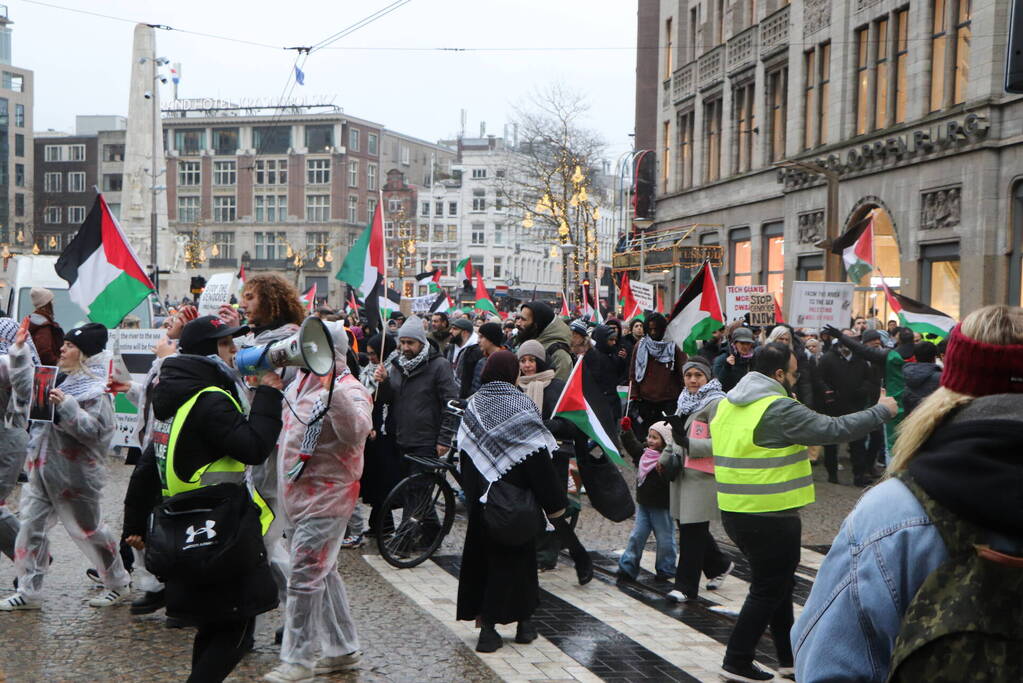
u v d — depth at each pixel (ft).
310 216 329.31
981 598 6.51
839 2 87.25
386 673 19.11
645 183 136.87
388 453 30.35
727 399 19.40
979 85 67.62
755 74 104.58
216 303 52.54
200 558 14.14
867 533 6.94
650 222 134.82
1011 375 6.84
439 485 29.63
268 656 20.13
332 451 18.26
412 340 30.68
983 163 66.69
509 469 20.49
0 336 30.07
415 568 28.53
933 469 6.70
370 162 341.41
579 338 45.34
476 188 352.69
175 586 14.60
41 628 21.34
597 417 25.38
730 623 23.53
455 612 23.93
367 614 23.32
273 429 14.61
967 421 6.80
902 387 42.24
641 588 26.76
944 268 72.28
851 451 44.73
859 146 82.94
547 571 28.68
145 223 133.69
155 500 17.06
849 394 45.34
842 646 6.96
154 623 21.86
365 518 35.19
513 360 21.39
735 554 30.76
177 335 22.44
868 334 45.11
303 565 18.28
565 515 26.94
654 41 157.89
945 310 72.18
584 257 140.77
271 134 331.98
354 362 22.81
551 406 28.19
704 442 24.20
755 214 104.32
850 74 86.28
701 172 119.34
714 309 37.55
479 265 352.90
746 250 107.65
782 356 19.11
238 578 14.62
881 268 82.38
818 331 51.29
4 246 298.97
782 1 100.42
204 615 14.51
